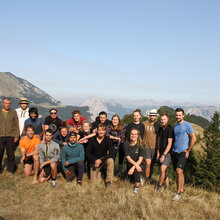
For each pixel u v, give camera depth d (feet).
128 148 24.23
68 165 26.84
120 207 19.24
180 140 21.68
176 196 21.35
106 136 26.68
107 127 28.14
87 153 26.07
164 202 20.51
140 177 25.22
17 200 21.24
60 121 31.50
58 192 23.43
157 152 24.29
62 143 28.63
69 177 26.76
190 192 24.53
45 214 18.44
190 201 21.31
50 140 26.08
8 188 24.16
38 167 26.61
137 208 18.98
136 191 22.56
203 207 20.07
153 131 25.44
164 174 22.59
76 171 28.48
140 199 20.72
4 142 28.60
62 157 26.23
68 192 23.17
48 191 23.56
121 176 28.58
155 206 19.13
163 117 22.62
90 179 26.89
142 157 23.48
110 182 25.36
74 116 29.48
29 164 28.27
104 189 24.34
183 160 21.39
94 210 18.53
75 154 26.11
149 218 17.30
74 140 25.63
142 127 26.73
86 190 23.75
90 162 27.68
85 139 27.99
